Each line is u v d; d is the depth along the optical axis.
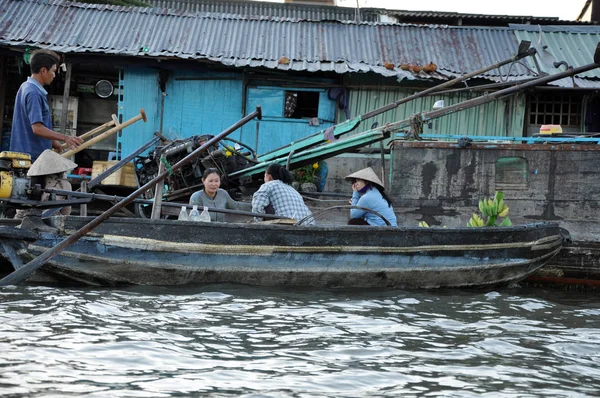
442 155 20.14
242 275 15.12
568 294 18.23
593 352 10.99
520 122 29.09
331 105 29.44
